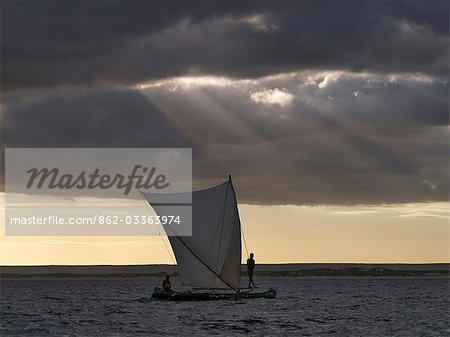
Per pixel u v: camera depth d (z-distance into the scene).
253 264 80.62
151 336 56.47
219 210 76.25
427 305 96.44
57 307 90.88
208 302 82.62
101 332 59.22
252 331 59.53
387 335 59.28
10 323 66.88
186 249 75.12
